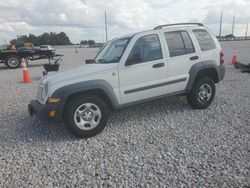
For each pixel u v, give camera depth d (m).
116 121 5.16
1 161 3.65
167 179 3.00
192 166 3.26
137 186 2.89
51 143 4.21
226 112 5.41
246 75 9.99
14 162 3.61
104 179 3.07
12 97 7.70
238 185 2.80
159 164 3.35
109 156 3.65
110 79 4.47
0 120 5.54
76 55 29.05
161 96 5.11
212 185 2.83
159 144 3.98
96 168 3.34
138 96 4.82
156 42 4.98
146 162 3.42
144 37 4.86
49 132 4.73
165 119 5.14
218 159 3.40
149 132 4.50
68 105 4.20
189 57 5.29
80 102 4.21
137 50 4.75
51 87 4.18
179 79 5.20
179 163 3.35
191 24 5.69
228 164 3.26
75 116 4.23
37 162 3.58
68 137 4.45
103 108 4.42
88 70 4.45
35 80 11.02
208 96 5.67
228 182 2.87
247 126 4.57
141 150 3.80
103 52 5.52
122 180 3.03
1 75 13.39
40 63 20.28
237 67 11.73
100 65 4.67
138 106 6.12
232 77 9.65
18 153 3.89
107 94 4.45
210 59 5.59
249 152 3.56
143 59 4.80
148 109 5.86
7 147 4.13
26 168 3.42
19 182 3.09
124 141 4.16
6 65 17.06
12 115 5.87
